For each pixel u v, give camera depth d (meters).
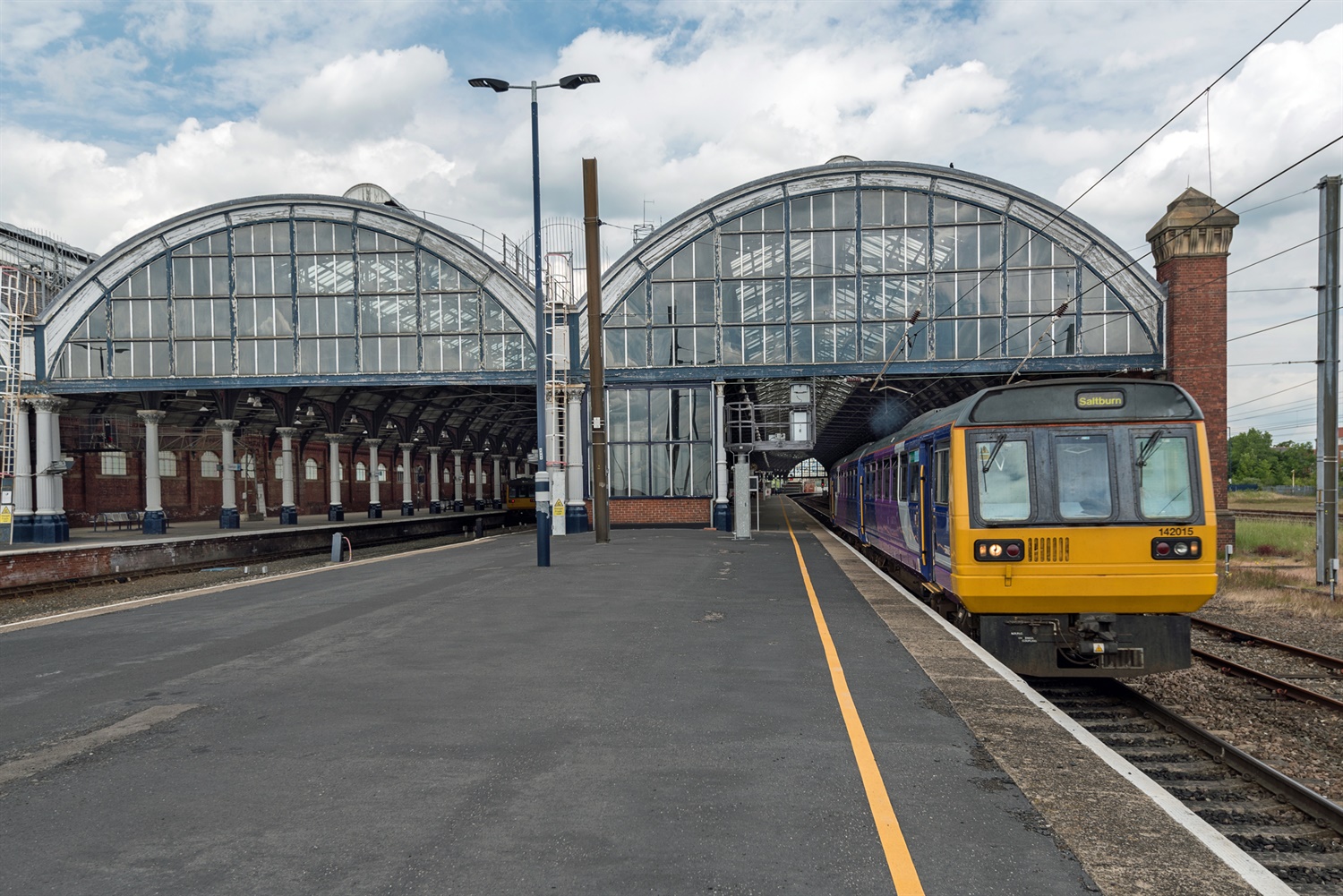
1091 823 4.32
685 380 29.56
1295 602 16.44
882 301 28.77
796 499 96.94
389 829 4.32
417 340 30.94
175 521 45.16
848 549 21.14
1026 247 28.02
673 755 5.43
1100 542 8.43
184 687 7.48
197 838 4.24
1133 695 9.16
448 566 18.30
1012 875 3.75
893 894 3.59
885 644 8.95
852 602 12.05
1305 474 108.25
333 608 12.21
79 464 39.12
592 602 12.23
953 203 28.42
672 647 8.88
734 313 29.52
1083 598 8.49
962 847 4.05
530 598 12.66
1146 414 8.55
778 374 29.20
